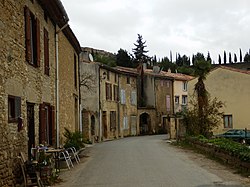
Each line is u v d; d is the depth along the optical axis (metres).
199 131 27.86
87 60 40.81
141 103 52.50
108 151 22.59
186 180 11.64
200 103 29.02
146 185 10.89
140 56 79.25
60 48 18.27
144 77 53.25
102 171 13.98
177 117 34.06
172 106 56.84
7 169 9.52
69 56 21.34
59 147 16.41
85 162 17.08
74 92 23.44
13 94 10.38
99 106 39.50
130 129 48.66
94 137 37.41
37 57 13.31
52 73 16.31
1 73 9.39
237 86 36.53
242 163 13.13
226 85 37.09
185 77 61.19
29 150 12.39
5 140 9.48
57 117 16.83
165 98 55.56
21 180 10.59
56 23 16.98
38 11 13.71
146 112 51.88
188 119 28.64
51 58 16.20
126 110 47.69
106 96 41.88
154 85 53.25
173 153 20.61
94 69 39.72
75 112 24.59
